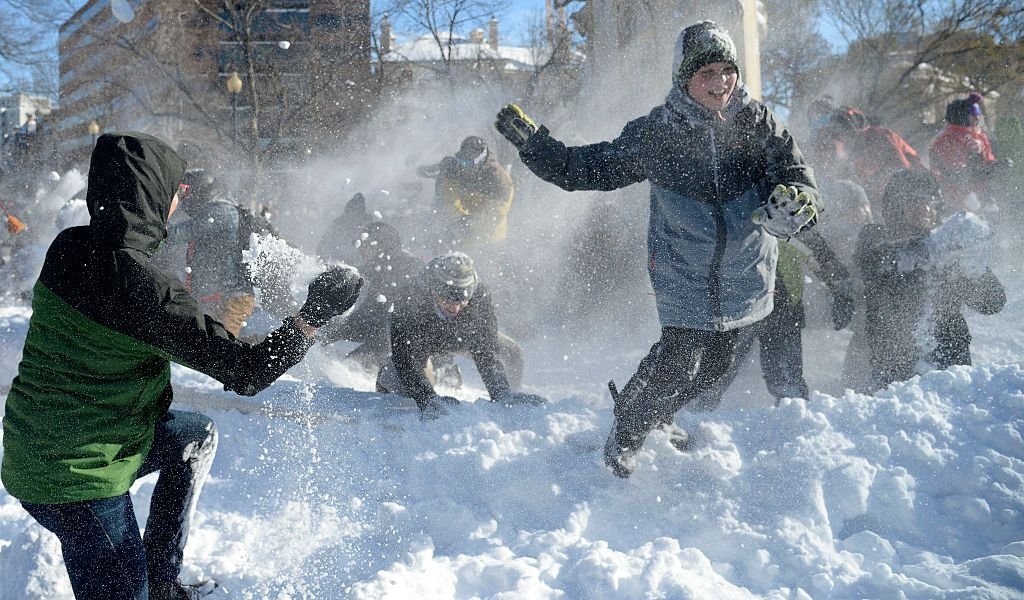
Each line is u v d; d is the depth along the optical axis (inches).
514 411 159.0
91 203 92.6
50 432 93.7
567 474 137.9
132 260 91.0
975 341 271.4
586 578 114.0
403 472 146.9
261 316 227.6
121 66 854.5
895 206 194.7
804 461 131.2
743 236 128.3
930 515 125.0
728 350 137.8
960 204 302.0
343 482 146.3
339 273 97.8
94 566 95.6
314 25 856.9
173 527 109.3
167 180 95.9
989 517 122.5
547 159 126.5
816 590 113.2
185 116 825.5
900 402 141.0
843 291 189.5
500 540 128.3
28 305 356.2
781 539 121.6
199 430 110.7
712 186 126.9
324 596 114.5
